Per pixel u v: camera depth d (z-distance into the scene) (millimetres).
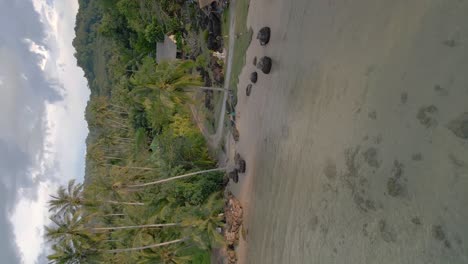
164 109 36312
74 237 32812
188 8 43219
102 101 64938
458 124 11219
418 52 13086
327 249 17672
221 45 38344
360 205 15469
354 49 17016
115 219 41625
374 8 15852
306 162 20672
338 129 17703
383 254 13812
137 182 39500
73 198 35031
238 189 31547
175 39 46719
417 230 12320
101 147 61406
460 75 11367
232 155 34281
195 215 31453
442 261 11320
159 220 36219
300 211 20797
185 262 38500
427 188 12102
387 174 13938
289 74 23797
